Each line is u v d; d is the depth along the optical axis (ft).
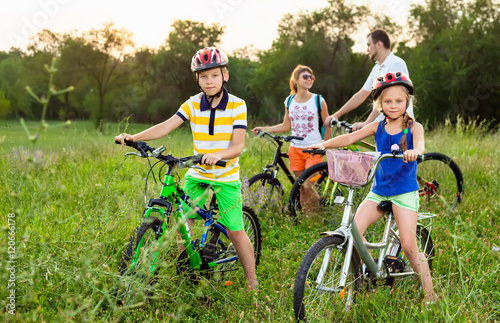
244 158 28.66
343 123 17.74
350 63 153.99
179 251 11.41
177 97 173.88
